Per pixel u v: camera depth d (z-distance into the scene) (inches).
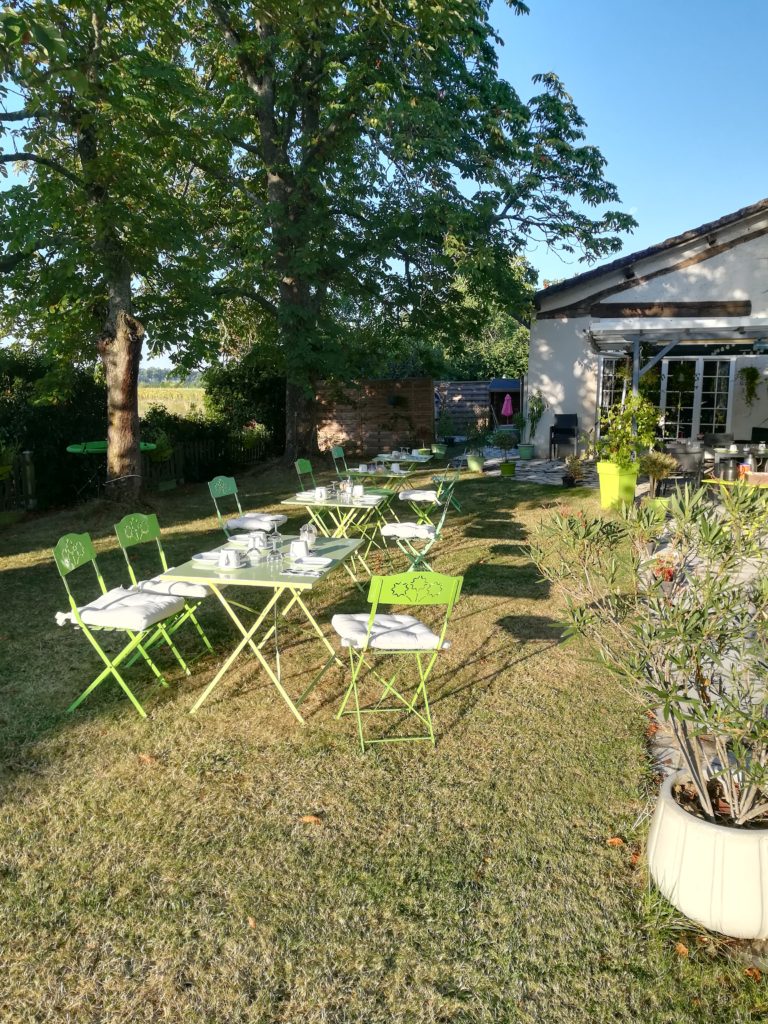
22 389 475.8
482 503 452.8
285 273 570.6
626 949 95.6
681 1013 86.0
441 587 149.1
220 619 236.5
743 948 95.4
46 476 457.7
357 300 663.8
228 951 95.3
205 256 436.5
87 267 386.0
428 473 606.2
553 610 239.6
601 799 130.3
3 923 100.3
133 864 113.0
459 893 106.0
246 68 570.3
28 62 195.6
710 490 402.9
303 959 94.0
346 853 115.2
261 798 131.1
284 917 101.3
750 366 629.9
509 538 350.9
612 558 111.0
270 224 555.2
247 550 192.4
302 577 166.2
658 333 476.1
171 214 392.5
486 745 150.5
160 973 92.0
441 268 602.5
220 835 120.2
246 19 538.0
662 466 379.6
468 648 206.7
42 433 466.0
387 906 103.3
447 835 119.7
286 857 114.3
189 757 146.2
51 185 360.5
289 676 188.2
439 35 432.1
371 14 341.7
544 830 121.1
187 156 437.7
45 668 194.9
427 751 148.3
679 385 645.9
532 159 577.0
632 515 106.8
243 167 629.0
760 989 89.0
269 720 162.9
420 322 654.5
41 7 227.6
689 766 101.0
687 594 96.7
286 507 459.5
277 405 753.6
